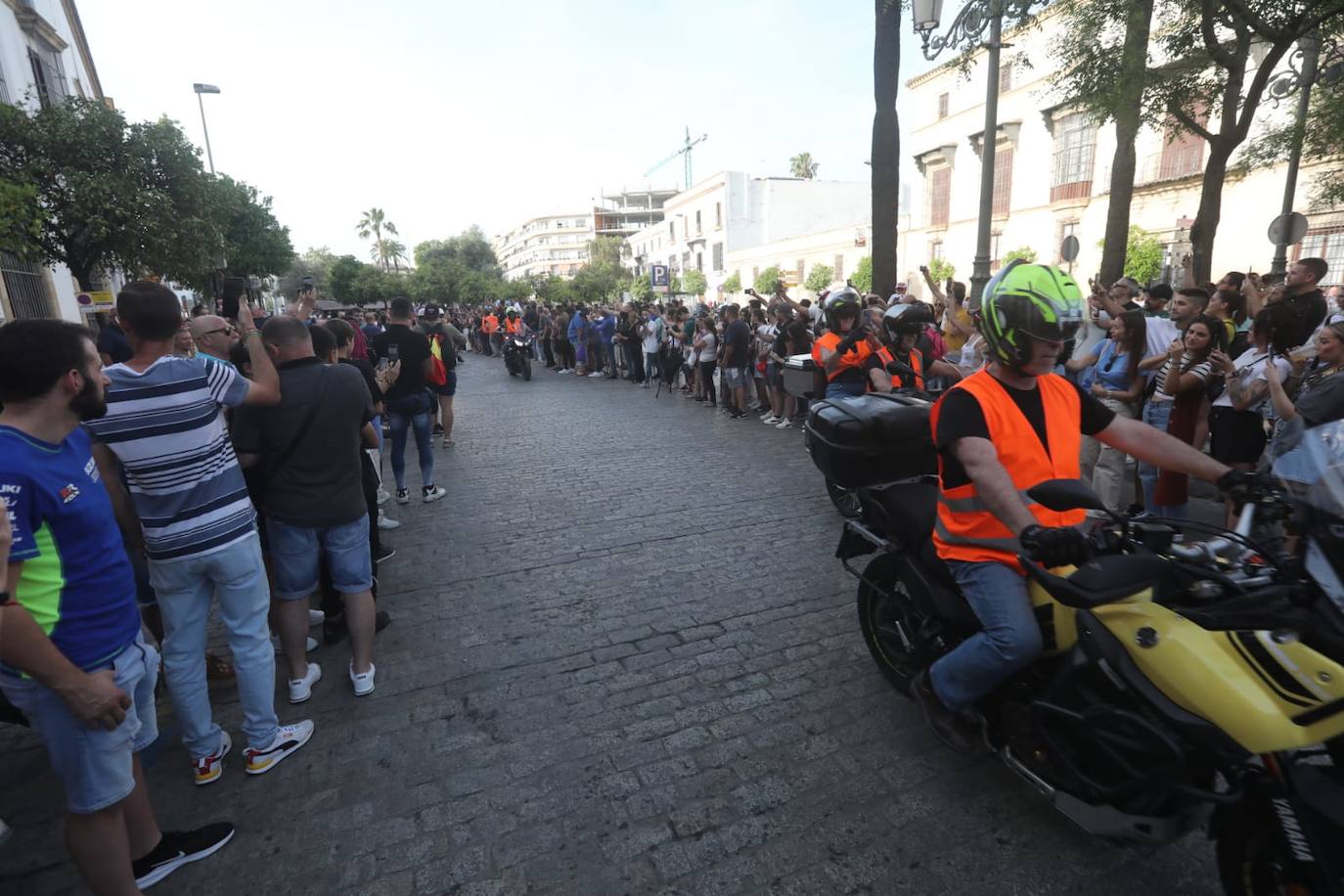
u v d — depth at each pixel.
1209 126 18.77
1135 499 5.16
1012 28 8.29
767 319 11.88
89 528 1.86
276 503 3.03
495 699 3.25
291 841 2.44
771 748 2.84
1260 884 1.76
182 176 11.45
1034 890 2.14
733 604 4.12
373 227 89.75
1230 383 4.06
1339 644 1.47
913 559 2.77
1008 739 2.32
